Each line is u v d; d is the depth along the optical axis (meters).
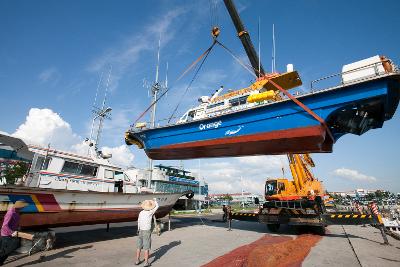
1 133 8.52
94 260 6.46
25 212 7.43
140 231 6.14
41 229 8.14
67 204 8.45
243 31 13.47
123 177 11.75
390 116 8.27
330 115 7.97
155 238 10.29
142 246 6.30
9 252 5.57
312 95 8.20
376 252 7.29
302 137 8.20
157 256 6.96
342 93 7.81
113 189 11.20
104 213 9.72
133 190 12.12
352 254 7.19
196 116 12.14
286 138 8.43
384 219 12.46
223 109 11.33
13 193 7.20
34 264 5.97
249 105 10.42
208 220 19.78
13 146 9.59
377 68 7.37
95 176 10.67
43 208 7.82
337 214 10.08
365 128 8.66
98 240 9.47
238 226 15.06
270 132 8.72
